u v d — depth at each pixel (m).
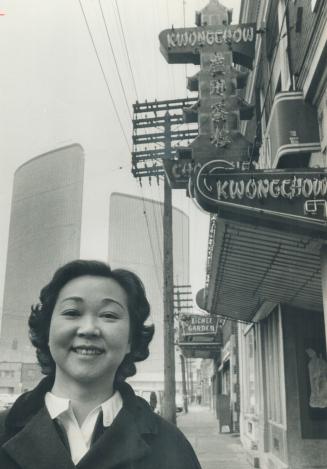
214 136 9.18
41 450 1.49
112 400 1.67
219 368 29.52
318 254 7.10
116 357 1.68
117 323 1.70
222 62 9.66
